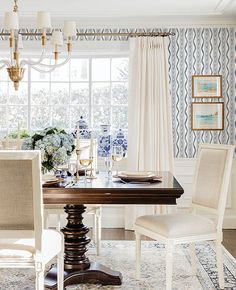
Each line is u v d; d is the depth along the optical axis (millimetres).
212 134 5461
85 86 5762
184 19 5348
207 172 3502
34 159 2354
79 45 5496
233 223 5438
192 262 3584
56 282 3225
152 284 3361
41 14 3350
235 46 5414
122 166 5523
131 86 5391
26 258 2422
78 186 2949
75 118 5754
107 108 5758
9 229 2471
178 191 2854
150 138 5340
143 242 4695
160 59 5348
